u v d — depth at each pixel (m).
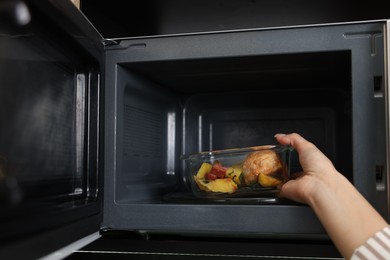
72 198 0.66
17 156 0.51
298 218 0.69
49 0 0.55
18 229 0.48
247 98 1.05
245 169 0.77
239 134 1.05
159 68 0.81
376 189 0.68
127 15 0.90
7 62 0.49
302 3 0.84
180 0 0.83
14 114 0.51
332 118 0.99
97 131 0.72
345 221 0.62
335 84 0.96
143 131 0.90
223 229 0.71
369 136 0.68
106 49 0.77
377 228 0.61
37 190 0.56
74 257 0.77
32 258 0.51
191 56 0.74
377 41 0.69
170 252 0.75
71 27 0.62
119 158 0.77
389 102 0.67
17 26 0.51
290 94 1.02
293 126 1.01
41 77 0.58
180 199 0.81
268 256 0.74
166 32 0.99
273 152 0.77
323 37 0.70
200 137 1.06
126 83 0.80
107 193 0.75
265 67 0.81
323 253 0.74
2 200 0.46
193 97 1.07
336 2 0.83
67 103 0.66
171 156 1.03
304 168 0.72
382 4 0.84
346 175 0.96
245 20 0.93
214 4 0.84
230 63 0.78
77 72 0.70
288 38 0.71
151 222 0.74
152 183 0.93
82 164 0.70
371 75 0.69
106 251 0.77
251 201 0.75
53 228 0.56
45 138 0.59
